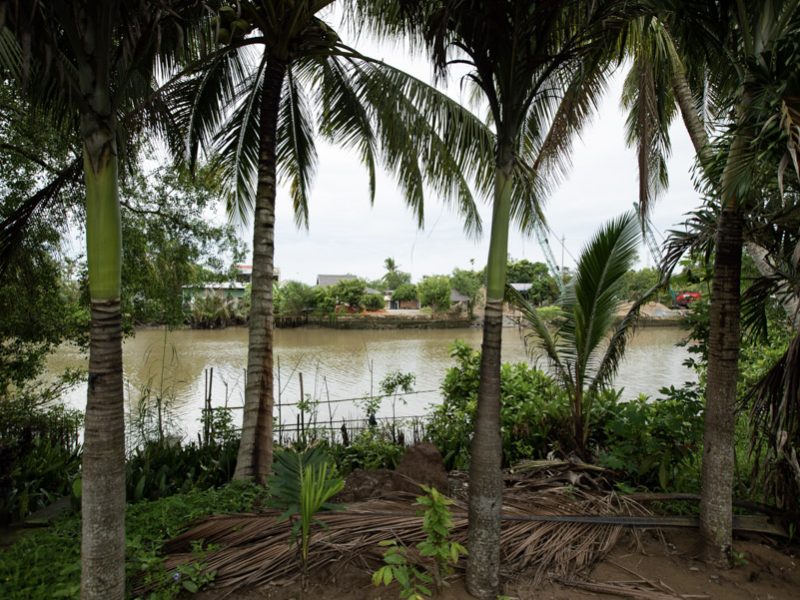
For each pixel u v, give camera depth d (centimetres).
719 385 317
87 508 225
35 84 297
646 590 284
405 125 531
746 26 291
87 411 225
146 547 315
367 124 586
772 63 242
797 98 219
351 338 2775
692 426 426
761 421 341
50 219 586
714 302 322
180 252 773
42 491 476
